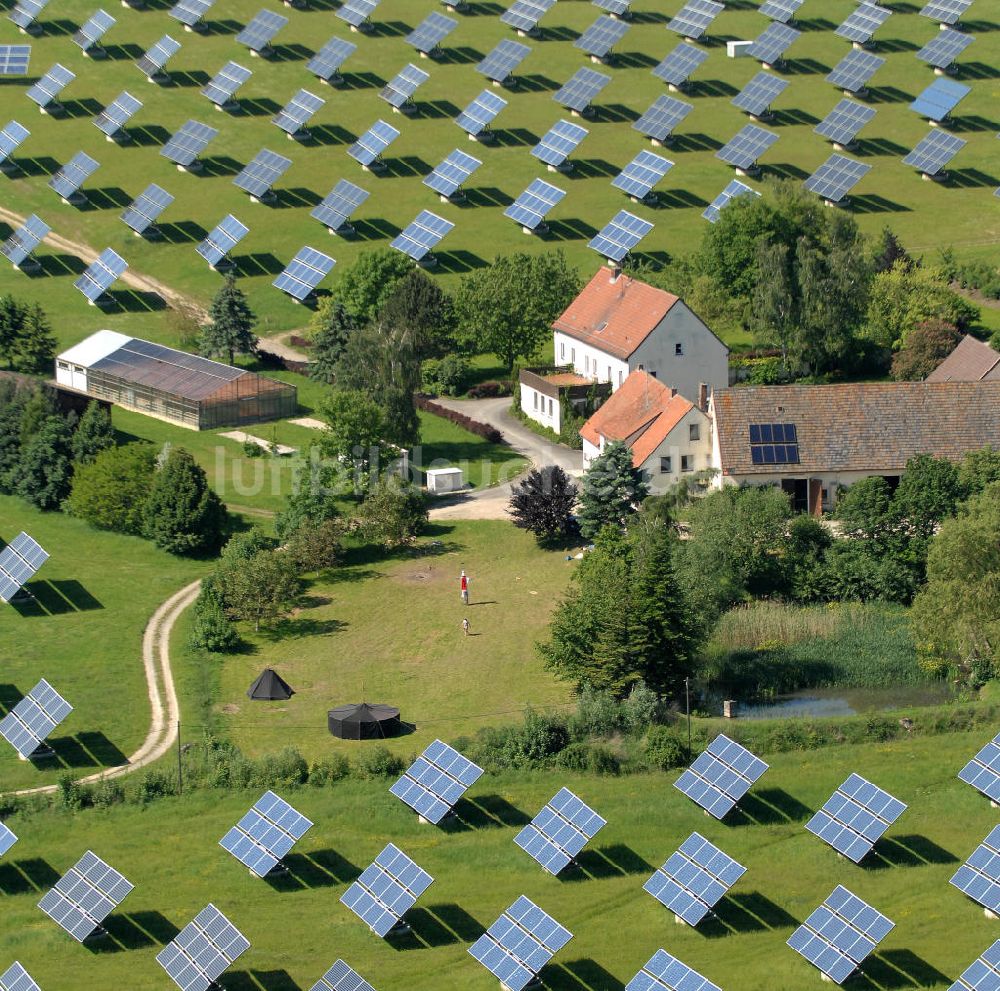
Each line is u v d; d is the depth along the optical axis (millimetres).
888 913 87375
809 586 117688
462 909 88688
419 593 122625
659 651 104375
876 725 99625
